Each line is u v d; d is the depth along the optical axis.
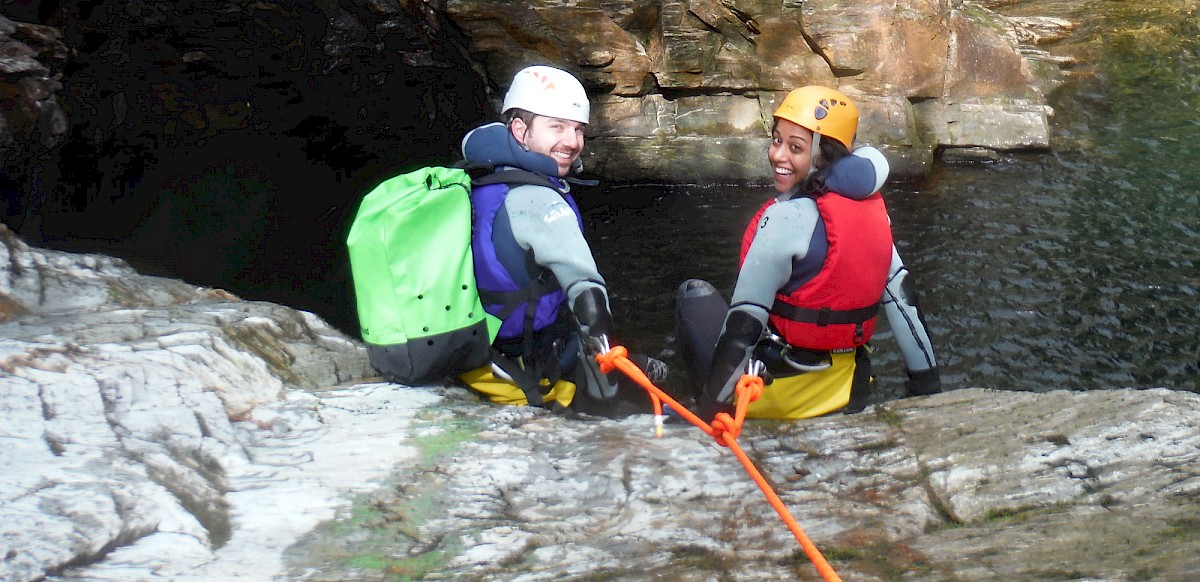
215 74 10.27
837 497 2.76
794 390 3.51
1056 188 9.37
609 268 8.07
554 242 3.36
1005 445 2.92
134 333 3.48
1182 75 11.56
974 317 6.89
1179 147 10.00
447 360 3.51
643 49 10.31
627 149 10.27
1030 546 2.31
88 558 2.21
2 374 2.93
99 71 9.49
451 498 2.70
